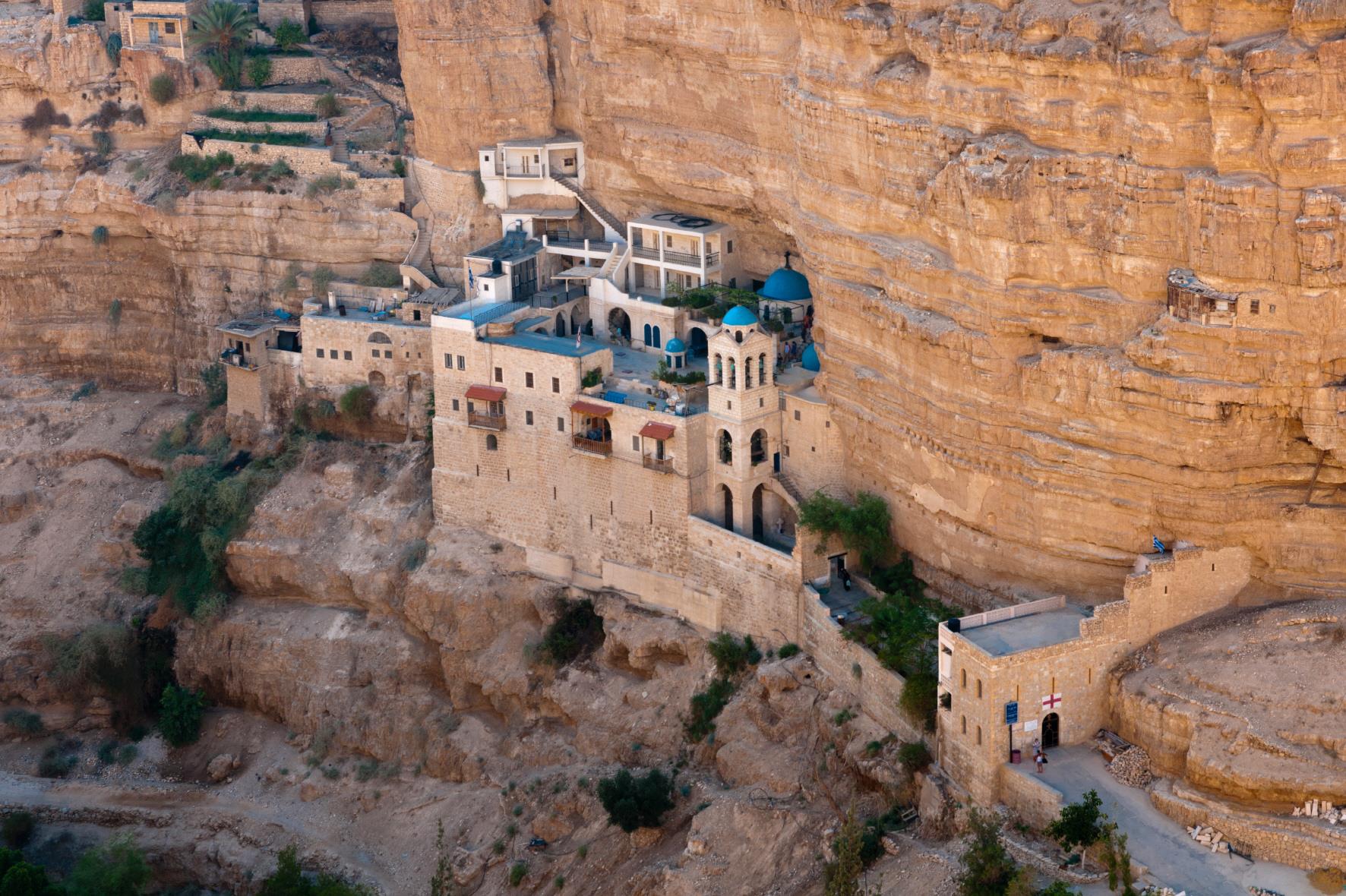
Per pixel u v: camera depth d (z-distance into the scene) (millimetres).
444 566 107250
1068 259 77750
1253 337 72812
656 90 104562
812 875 81938
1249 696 72875
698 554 97750
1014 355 80812
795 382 97062
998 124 79812
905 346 85875
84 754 111938
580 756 98625
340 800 104062
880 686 85438
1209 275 73062
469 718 104375
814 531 91562
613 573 102375
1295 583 77000
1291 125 69875
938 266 83250
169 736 111000
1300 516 75938
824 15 87062
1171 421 75688
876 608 87875
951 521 86500
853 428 91625
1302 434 74875
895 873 77562
